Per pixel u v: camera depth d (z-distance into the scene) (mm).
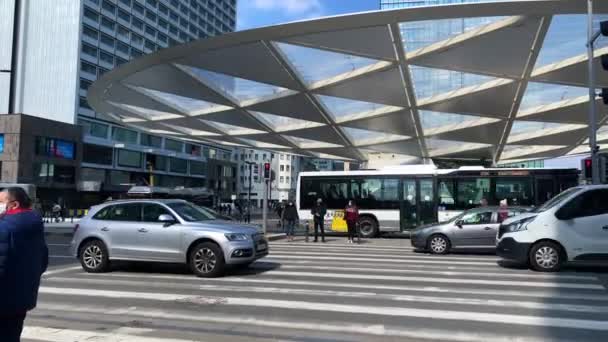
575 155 46719
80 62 73750
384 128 34938
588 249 11188
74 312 7285
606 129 34531
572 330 6270
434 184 22062
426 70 22578
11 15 74125
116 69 26016
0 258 3504
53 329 6160
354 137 40062
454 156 45750
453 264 12922
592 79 17219
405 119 31703
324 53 21219
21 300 3588
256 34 19562
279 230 29031
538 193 20672
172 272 11367
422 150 44000
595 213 11266
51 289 9148
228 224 11164
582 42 19078
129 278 10477
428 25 18172
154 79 26188
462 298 8250
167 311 7312
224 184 110750
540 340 5840
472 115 30453
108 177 76062
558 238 11305
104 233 11266
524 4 16203
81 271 11594
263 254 11438
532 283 9797
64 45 73188
